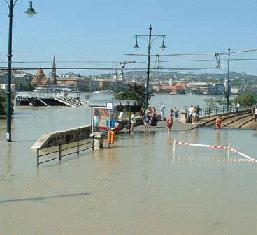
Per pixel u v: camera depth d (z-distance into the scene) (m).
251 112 76.69
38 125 57.16
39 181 18.94
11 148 29.08
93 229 12.69
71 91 189.62
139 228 12.84
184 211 14.66
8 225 12.92
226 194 17.11
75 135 33.44
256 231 12.68
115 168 22.28
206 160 25.28
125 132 39.75
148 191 17.41
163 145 31.72
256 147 32.00
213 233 12.48
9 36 31.84
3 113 74.00
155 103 147.62
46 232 12.34
